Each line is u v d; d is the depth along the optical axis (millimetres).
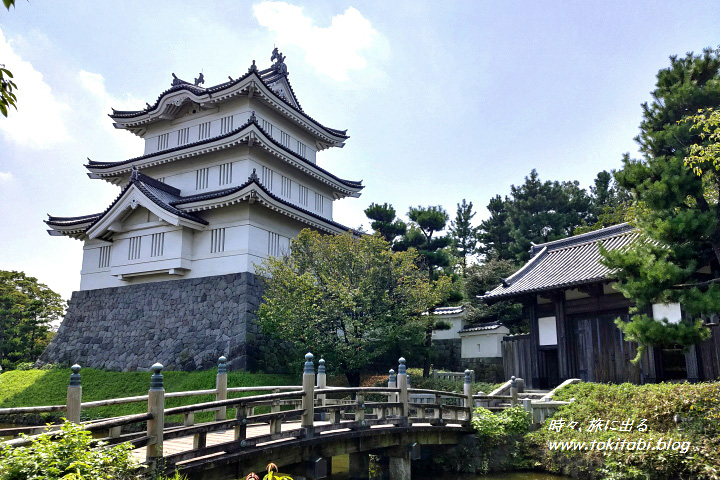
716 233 12508
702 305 11367
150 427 7492
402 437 12914
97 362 27141
